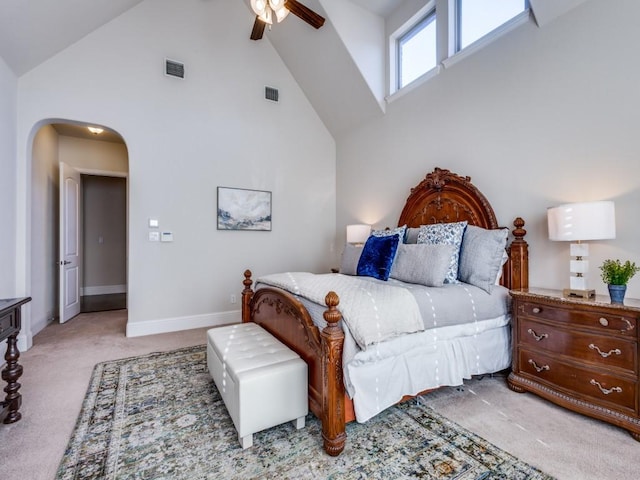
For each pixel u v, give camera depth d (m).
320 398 1.75
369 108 4.24
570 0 2.29
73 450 1.66
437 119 3.41
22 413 2.01
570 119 2.34
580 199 2.29
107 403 2.13
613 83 2.12
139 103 3.71
